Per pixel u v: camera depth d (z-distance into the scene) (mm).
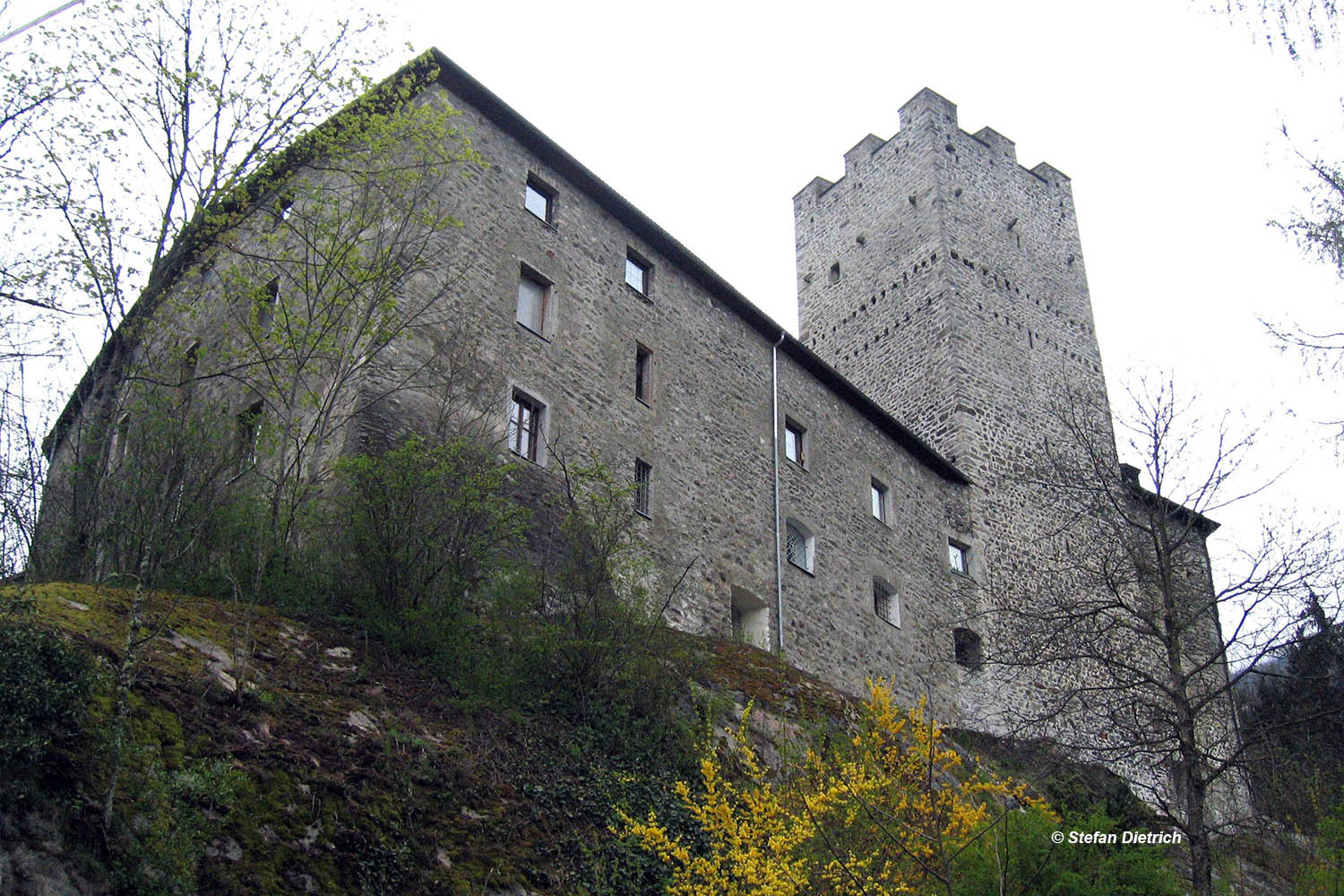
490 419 17078
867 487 25016
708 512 20609
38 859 7477
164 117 15234
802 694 16266
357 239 15766
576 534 14289
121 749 8273
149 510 12773
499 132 19625
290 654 11359
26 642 8422
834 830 9523
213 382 17953
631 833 11078
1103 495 14969
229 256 18375
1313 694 12438
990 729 24141
